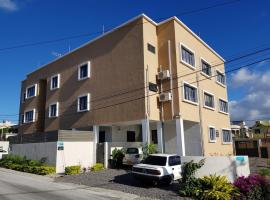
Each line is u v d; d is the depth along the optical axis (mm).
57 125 30703
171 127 25688
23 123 37531
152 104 22797
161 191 14516
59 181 18078
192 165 14484
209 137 27516
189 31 26438
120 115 23844
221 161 14539
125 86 23859
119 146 24984
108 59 25922
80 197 12867
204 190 12789
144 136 21734
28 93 37625
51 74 33312
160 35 24734
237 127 64438
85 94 27578
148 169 15758
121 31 25125
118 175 19344
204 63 29578
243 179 12875
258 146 39500
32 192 13562
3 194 12750
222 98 33125
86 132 24547
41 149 23781
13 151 28219
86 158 23734
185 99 23750
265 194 12344
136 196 13656
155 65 23984
